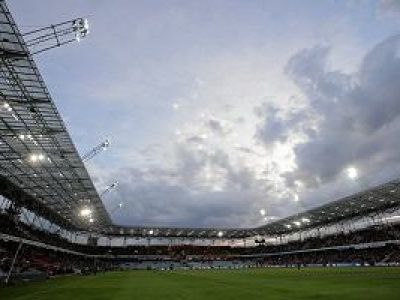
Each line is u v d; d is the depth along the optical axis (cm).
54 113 3005
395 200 6309
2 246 4669
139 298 1891
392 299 1496
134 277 4594
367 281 2586
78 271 6725
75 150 3859
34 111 2864
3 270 3512
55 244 6059
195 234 10788
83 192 5581
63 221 7725
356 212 7512
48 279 4222
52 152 3853
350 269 5006
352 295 1731
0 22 2023
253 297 1808
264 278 3550
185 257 10775
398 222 6962
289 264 8638
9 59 2302
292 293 1953
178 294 2091
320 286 2348
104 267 8719
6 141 3512
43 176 4653
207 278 3919
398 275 3183
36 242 4950
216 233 10694
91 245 9962
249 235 11225
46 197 5766
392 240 6147
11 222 4622
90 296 2061
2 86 2608
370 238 6856
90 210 6825
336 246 7612
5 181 4541
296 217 8331
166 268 10169
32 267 4641
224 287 2539
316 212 7588
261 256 10912
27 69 2420
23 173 4472
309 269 5769
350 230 8550
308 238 9888
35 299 1931
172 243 11406
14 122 3125
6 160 4003
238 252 11488
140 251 10506
